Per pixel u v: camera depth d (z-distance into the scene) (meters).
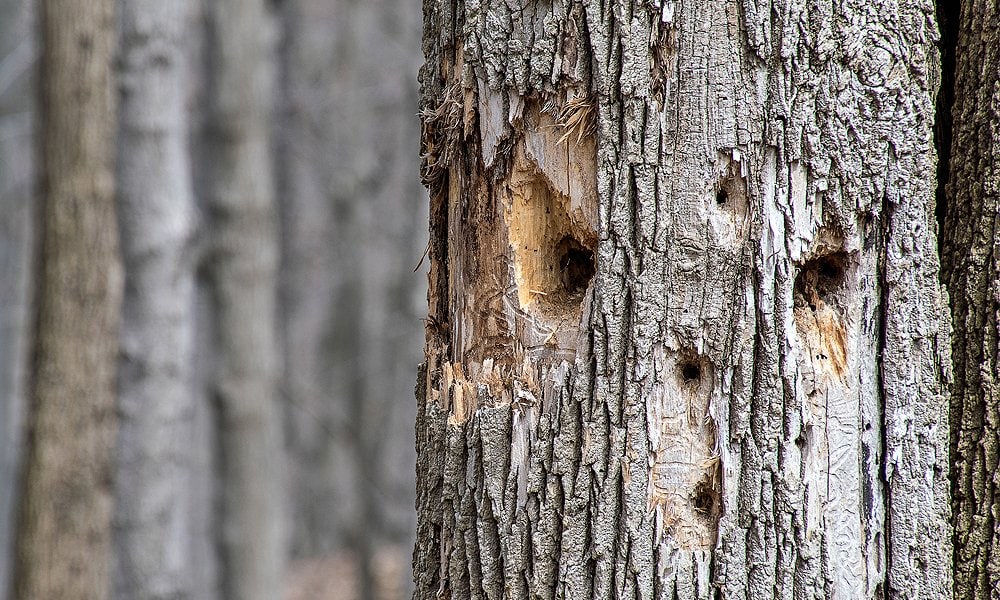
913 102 4.82
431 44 5.27
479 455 4.92
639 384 4.69
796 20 4.61
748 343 4.65
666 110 4.63
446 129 5.11
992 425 5.48
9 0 21.38
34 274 11.99
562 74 4.70
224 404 17.12
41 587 11.68
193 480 18.78
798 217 4.66
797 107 4.62
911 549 4.85
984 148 5.55
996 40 5.53
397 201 29.89
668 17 4.61
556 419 4.77
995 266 5.49
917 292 4.85
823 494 4.72
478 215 5.00
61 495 11.74
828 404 4.73
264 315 17.23
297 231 33.28
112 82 11.98
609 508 4.72
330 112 28.16
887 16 4.75
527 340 4.87
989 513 5.48
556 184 4.78
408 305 26.77
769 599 4.67
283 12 27.41
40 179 11.88
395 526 27.52
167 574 12.88
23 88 21.42
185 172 13.02
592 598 4.75
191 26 17.16
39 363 11.84
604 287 4.68
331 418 31.78
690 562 4.70
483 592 4.91
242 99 16.66
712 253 4.63
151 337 12.75
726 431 4.68
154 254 12.68
